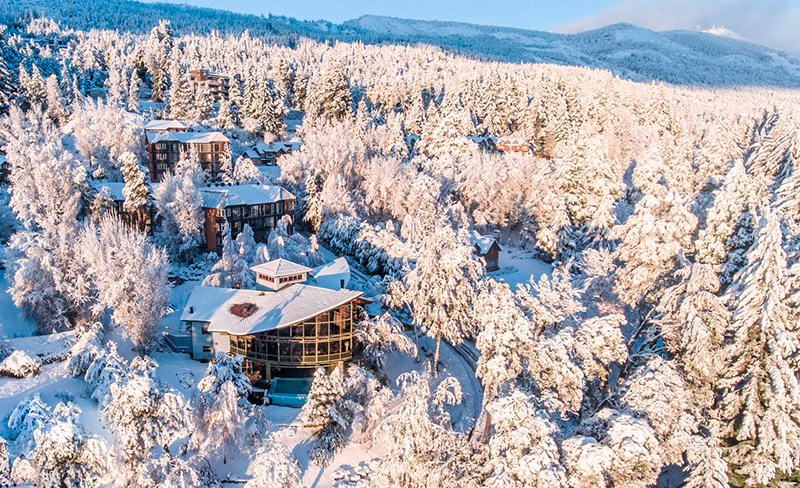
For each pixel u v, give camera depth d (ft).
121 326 138.21
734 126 362.94
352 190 237.04
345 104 352.28
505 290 99.04
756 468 85.20
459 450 84.17
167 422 85.51
